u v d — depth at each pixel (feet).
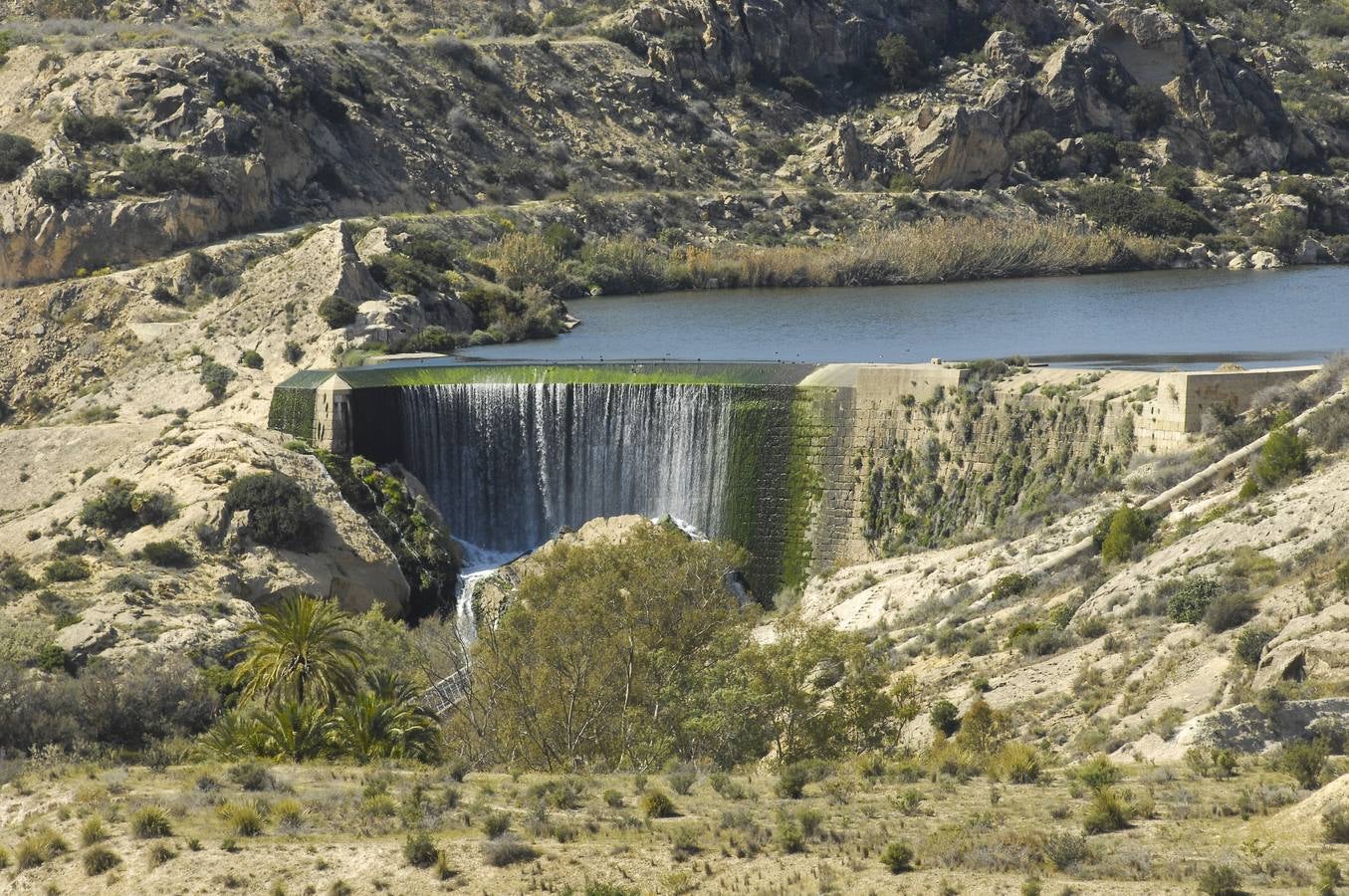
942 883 206.49
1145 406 460.55
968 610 397.19
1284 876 194.49
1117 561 386.52
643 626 345.31
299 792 273.95
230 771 290.76
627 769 306.96
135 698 354.54
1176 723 270.67
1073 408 478.18
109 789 280.51
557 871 228.84
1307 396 433.07
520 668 340.39
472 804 261.03
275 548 486.38
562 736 325.83
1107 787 232.32
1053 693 314.55
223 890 234.58
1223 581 330.13
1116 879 202.28
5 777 295.28
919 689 344.08
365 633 415.03
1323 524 341.00
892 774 266.57
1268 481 384.88
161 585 451.94
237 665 387.96
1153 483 428.15
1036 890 199.41
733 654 342.23
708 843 233.14
